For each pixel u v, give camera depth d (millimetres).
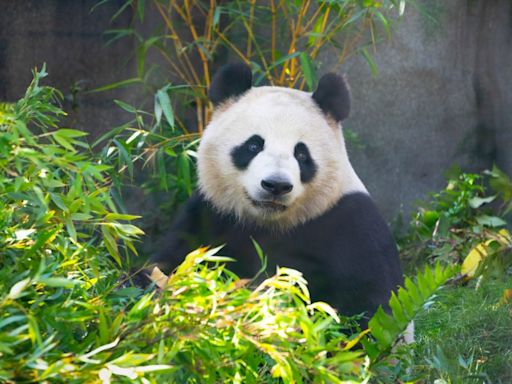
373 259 9320
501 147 17375
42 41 15875
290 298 6250
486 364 9445
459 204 15164
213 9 15883
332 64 17156
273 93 9992
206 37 16203
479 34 17422
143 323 5711
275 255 9742
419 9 15500
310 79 12680
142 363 5723
